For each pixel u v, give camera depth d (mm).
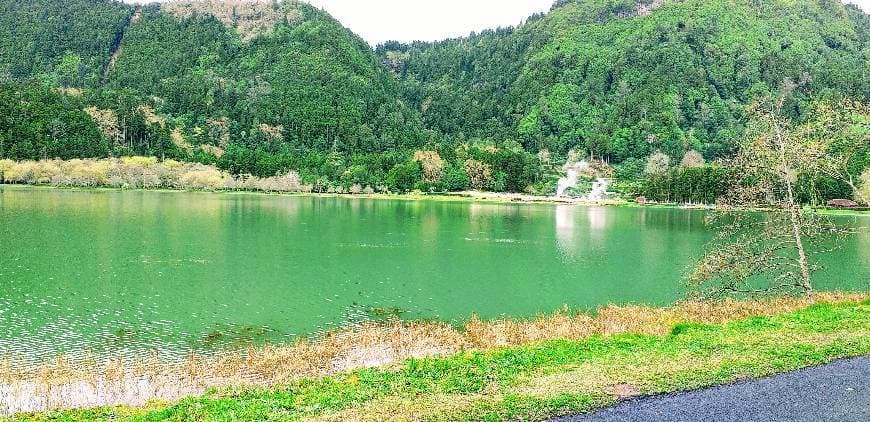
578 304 49188
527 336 31562
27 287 50875
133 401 24672
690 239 98000
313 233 96250
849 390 18484
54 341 36219
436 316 44406
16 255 66750
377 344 33188
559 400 17703
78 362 31938
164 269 61156
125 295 48969
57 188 189625
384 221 121375
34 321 40625
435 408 17391
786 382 19281
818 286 54906
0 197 147375
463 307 47594
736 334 26328
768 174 38312
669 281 60344
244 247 78375
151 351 34406
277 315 43688
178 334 38219
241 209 140625
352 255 74438
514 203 199625
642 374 20250
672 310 37062
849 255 74688
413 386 19797
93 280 54625
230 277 57938
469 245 86500
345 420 16578
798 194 39938
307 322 41938
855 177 105875
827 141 38625
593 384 19281
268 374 28188
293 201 178000
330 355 31141
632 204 198875
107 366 30500
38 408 23812
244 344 36188
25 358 32719
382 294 51938
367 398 18719
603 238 98688
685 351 23438
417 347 32281
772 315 31203
